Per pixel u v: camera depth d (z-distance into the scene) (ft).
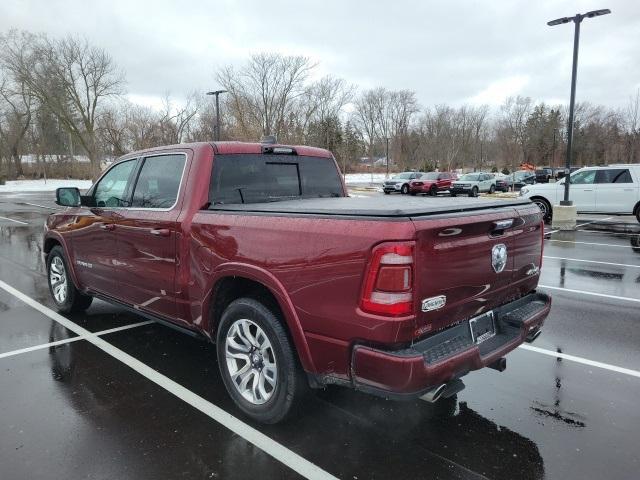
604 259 32.55
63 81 153.28
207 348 15.81
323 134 158.92
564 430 10.79
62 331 17.43
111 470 9.29
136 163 14.84
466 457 9.75
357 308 8.73
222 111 137.80
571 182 53.31
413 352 8.54
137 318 19.01
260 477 9.12
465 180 109.70
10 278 26.40
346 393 12.50
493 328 10.98
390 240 8.32
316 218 9.53
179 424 11.00
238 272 10.82
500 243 10.52
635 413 11.55
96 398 12.26
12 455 9.74
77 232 17.25
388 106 267.39
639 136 161.79
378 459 9.69
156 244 13.28
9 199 96.48
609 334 17.34
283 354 10.19
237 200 13.14
